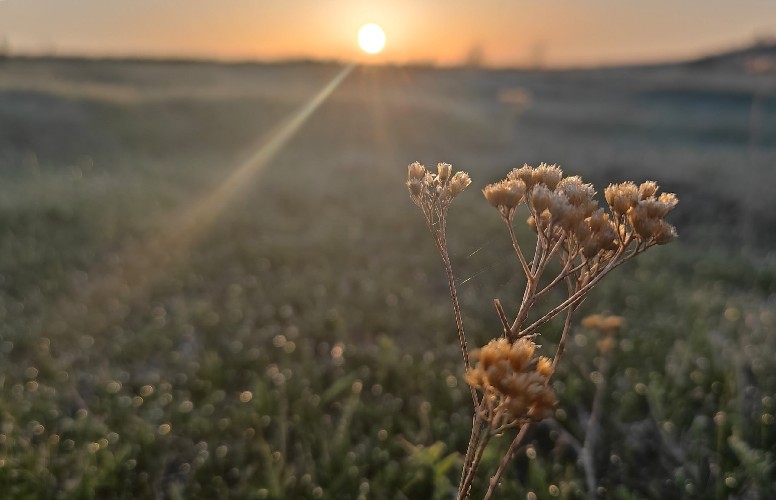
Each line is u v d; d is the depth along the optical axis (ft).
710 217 30.27
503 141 71.31
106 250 22.08
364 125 71.61
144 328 15.43
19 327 15.08
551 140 74.64
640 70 230.68
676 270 21.56
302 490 9.05
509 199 4.11
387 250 22.91
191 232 24.27
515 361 3.43
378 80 134.62
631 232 3.96
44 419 10.88
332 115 74.90
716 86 153.17
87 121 59.41
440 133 71.26
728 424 10.10
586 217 4.02
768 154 53.16
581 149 61.72
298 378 12.45
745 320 15.88
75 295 17.72
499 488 8.69
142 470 9.71
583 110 112.27
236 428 10.69
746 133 79.46
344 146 63.31
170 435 10.53
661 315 16.11
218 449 10.20
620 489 8.75
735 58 232.73
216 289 18.89
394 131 70.64
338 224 26.43
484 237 23.58
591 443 9.72
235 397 12.17
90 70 117.70
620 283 18.71
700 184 36.27
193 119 67.72
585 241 3.91
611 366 12.63
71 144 52.42
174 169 41.24
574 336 14.24
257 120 70.64
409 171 4.64
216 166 44.47
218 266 20.67
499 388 3.35
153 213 27.04
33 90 66.85
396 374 12.51
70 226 24.45
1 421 10.67
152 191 31.73
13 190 30.17
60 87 74.38
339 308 16.47
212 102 74.13
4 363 13.14
